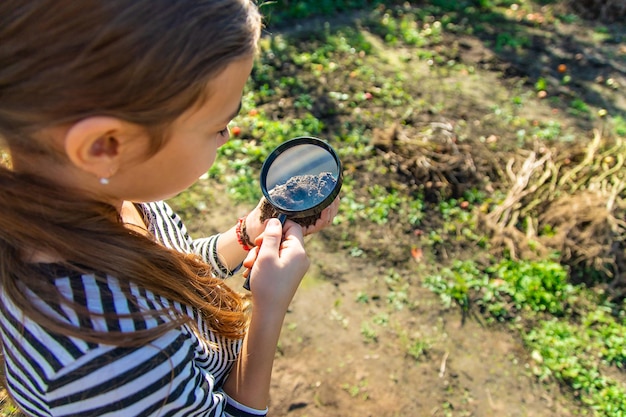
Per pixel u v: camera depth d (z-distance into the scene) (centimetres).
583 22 672
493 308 331
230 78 75
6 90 66
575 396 296
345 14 624
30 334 74
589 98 529
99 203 81
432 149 423
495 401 289
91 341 73
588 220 376
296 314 313
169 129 74
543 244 371
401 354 303
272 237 111
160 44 65
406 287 338
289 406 275
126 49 64
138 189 81
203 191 376
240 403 106
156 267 86
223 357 108
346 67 523
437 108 486
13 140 71
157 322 79
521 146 451
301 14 600
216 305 109
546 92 530
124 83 65
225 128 90
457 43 596
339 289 331
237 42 73
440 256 360
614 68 579
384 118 464
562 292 345
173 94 69
